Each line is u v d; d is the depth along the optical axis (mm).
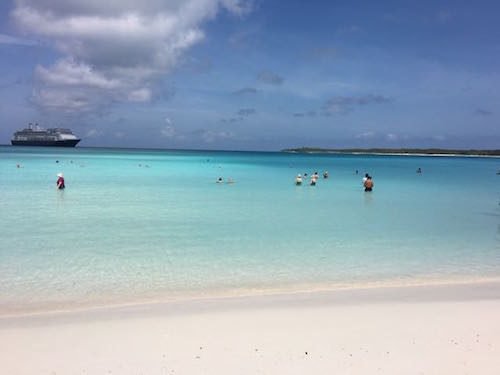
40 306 9406
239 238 16750
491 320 8641
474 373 6625
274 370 6691
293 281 11469
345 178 51031
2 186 34812
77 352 7207
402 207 26344
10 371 6605
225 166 75875
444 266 13188
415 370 6711
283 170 66188
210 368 6734
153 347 7398
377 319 8633
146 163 79688
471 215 23453
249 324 8359
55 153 118312
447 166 92875
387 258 14039
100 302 9688
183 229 18406
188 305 9438
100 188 34594
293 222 20453
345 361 6961
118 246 15180
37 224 19062
